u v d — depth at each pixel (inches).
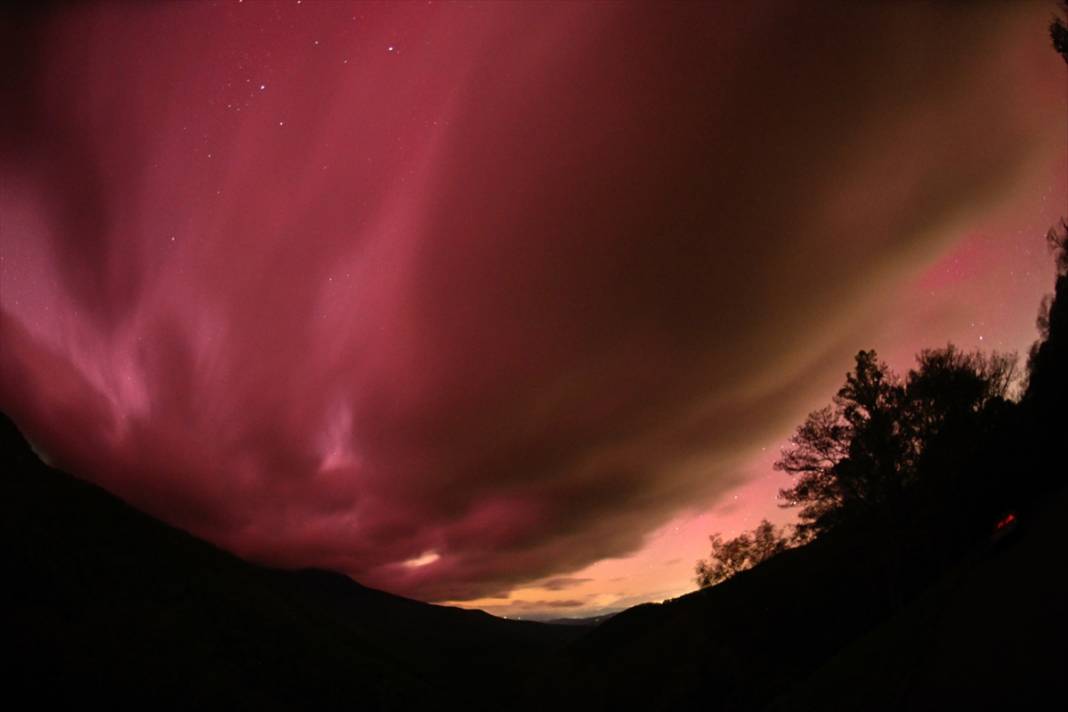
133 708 929.5
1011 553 461.7
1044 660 268.4
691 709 1503.4
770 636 1524.4
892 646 552.4
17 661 911.7
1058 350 917.2
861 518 1234.0
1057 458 798.5
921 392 1244.5
